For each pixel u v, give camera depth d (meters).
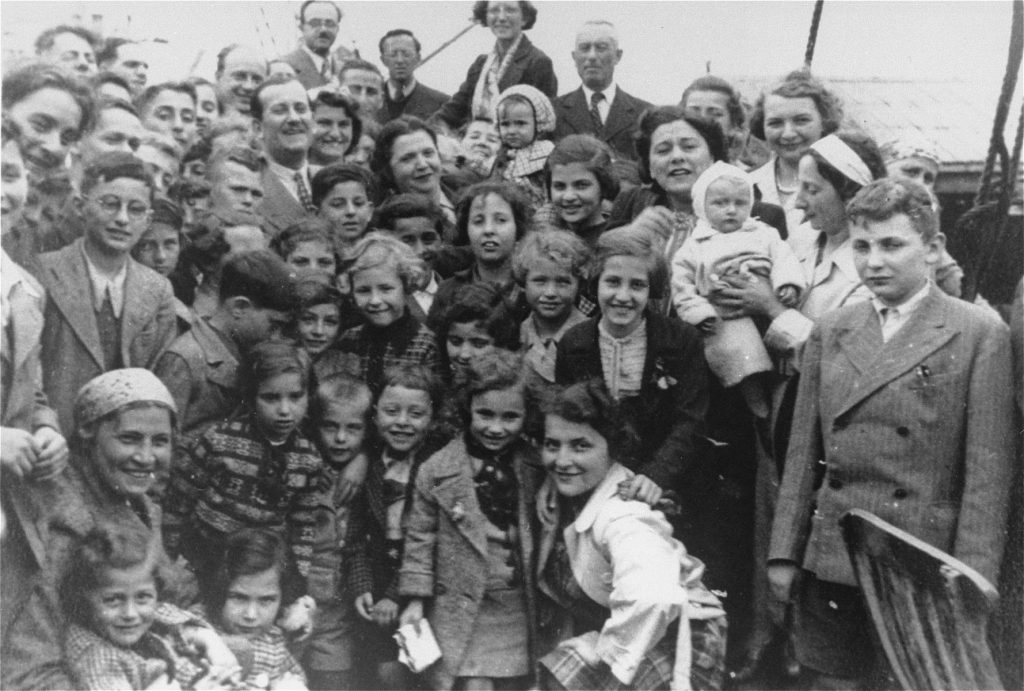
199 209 3.52
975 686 3.12
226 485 3.32
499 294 3.43
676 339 3.37
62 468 3.33
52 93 3.52
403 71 3.68
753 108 3.58
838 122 3.54
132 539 3.28
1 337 3.36
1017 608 3.26
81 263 3.44
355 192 3.51
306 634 3.30
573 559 3.27
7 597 3.27
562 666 3.20
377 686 3.35
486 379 3.33
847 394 3.26
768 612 3.36
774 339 3.38
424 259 3.50
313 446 3.36
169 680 3.22
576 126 3.64
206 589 3.29
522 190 3.51
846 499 3.25
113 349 3.41
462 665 3.30
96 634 3.25
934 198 3.33
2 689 3.22
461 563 3.33
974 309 3.28
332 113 3.61
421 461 3.36
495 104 3.64
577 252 3.41
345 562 3.37
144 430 3.31
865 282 3.29
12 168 3.48
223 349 3.39
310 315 3.41
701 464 3.35
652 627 3.07
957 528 3.22
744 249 3.40
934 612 3.14
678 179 3.49
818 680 3.26
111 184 3.43
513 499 3.34
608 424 3.29
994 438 3.22
